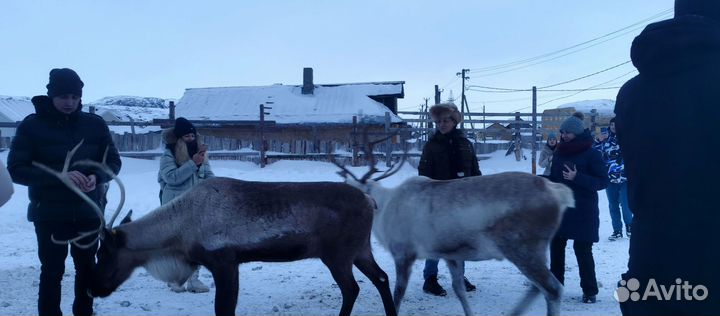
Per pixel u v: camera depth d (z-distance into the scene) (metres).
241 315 5.64
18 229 10.73
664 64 1.95
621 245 8.86
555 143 9.97
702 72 1.89
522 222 4.80
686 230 1.84
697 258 1.83
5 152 19.64
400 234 5.36
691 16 1.95
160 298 6.21
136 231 4.75
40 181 4.62
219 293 4.65
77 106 4.86
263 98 30.42
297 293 6.42
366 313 5.66
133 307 5.87
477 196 4.96
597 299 6.00
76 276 4.92
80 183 4.62
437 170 6.36
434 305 5.93
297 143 22.66
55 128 4.74
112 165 5.08
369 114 27.52
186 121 6.20
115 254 4.76
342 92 30.64
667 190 1.89
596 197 5.90
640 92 2.03
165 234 4.73
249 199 4.71
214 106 30.22
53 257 4.75
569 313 5.50
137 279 7.03
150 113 61.75
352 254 4.91
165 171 6.08
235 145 23.11
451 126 6.37
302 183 4.89
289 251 4.76
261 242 4.66
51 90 4.68
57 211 4.71
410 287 6.68
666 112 1.93
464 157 6.36
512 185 4.88
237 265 4.74
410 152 22.20
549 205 4.77
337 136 24.97
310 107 29.20
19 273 7.20
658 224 1.92
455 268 5.40
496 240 4.89
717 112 1.83
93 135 4.95
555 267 6.01
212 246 4.63
